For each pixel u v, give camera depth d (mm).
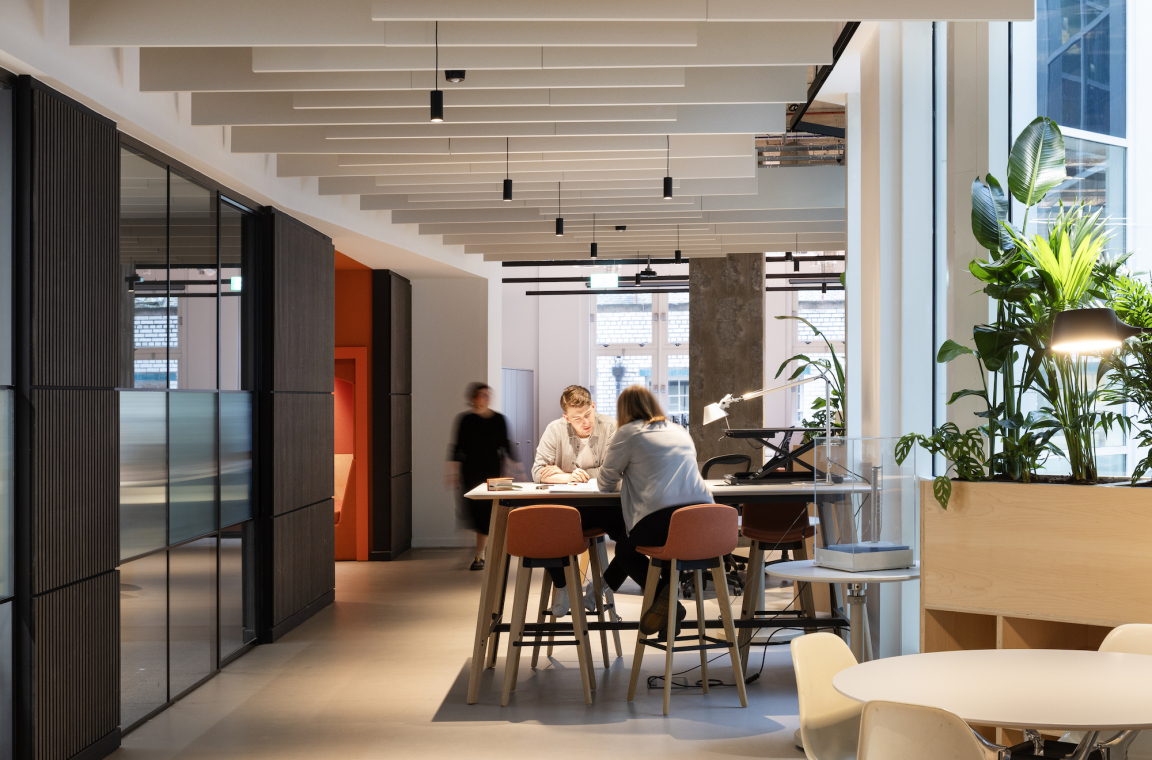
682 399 16359
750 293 10484
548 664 5641
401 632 6562
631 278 15234
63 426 3848
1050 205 4434
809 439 5723
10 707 3596
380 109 5188
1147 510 3451
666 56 4402
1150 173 3877
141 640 4648
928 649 3936
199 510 5348
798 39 4387
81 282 3992
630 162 6438
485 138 5895
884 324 5082
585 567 7004
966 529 3846
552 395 16516
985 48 4605
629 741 4223
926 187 5051
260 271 6320
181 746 4273
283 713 4746
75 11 3936
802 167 7859
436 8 3707
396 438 10117
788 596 7586
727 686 5109
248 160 5895
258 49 4355
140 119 4566
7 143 3615
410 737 4332
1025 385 3910
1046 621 3779
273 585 6293
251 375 6176
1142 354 3646
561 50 4395
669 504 4730
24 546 3629
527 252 10070
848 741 2822
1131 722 2055
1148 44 3859
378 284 9953
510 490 5074
